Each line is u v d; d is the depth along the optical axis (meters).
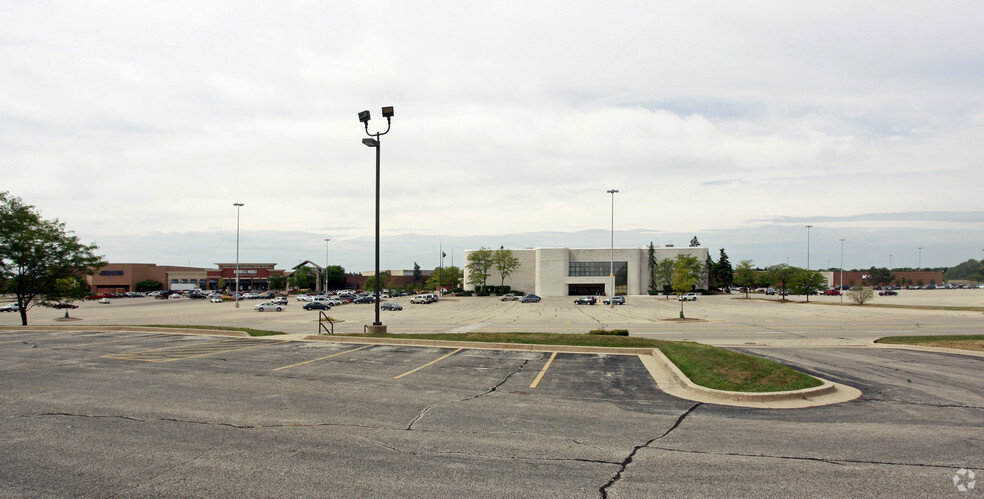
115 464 6.35
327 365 13.84
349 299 71.69
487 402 9.78
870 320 35.38
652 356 15.45
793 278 68.56
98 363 14.06
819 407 9.52
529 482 5.88
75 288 30.80
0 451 6.80
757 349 18.81
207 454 6.75
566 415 8.88
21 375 12.25
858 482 5.85
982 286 157.88
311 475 6.04
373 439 7.46
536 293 100.00
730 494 5.53
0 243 27.64
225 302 76.75
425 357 15.30
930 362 15.24
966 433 7.82
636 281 98.25
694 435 7.75
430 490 5.63
